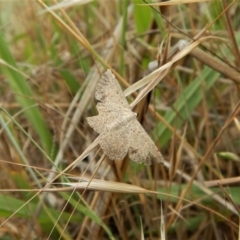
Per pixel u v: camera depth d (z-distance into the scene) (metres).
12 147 0.31
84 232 0.30
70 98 0.34
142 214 0.31
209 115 0.33
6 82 0.36
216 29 0.32
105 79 0.22
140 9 0.32
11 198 0.28
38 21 0.38
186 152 0.33
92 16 0.38
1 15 0.38
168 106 0.33
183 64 0.34
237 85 0.27
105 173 0.29
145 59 0.33
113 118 0.22
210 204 0.30
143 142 0.22
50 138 0.31
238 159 0.28
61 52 0.37
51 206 0.31
